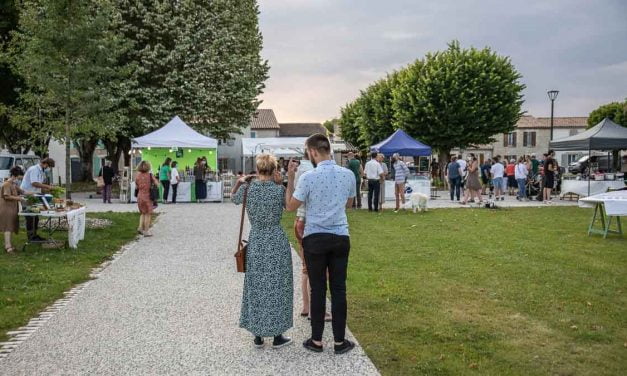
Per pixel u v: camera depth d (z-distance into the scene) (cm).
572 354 453
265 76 3177
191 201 2236
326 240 455
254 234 476
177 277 768
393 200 2281
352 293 656
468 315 566
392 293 654
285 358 450
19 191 1009
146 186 1209
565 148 2347
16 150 3191
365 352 459
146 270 820
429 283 709
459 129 3331
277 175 492
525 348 467
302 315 574
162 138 2216
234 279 754
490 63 3462
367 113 4475
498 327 525
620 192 1230
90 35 1362
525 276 753
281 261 473
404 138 2316
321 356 453
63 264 862
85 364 436
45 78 1330
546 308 591
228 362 441
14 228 977
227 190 2377
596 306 599
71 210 1026
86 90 1423
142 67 2631
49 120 1595
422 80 3462
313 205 460
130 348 474
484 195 2608
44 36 1309
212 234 1231
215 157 2395
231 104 2845
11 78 2392
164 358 450
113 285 718
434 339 491
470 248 997
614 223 1401
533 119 6875
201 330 525
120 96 2541
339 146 3934
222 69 2773
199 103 2716
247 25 3116
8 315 570
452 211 1755
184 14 2770
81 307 607
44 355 457
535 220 1478
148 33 2684
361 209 1834
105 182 2156
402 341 486
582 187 2239
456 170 2219
